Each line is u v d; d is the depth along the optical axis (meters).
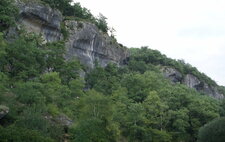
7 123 37.56
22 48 58.03
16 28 72.69
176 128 74.44
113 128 50.41
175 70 141.88
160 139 65.19
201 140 60.38
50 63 70.19
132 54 146.88
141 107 66.31
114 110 53.16
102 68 96.25
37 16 80.38
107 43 110.00
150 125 70.69
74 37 92.81
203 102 83.12
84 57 96.62
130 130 63.25
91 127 41.97
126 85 92.12
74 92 63.69
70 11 109.44
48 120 42.84
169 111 74.62
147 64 136.00
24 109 40.34
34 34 74.81
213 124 59.38
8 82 49.66
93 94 51.25
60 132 41.22
